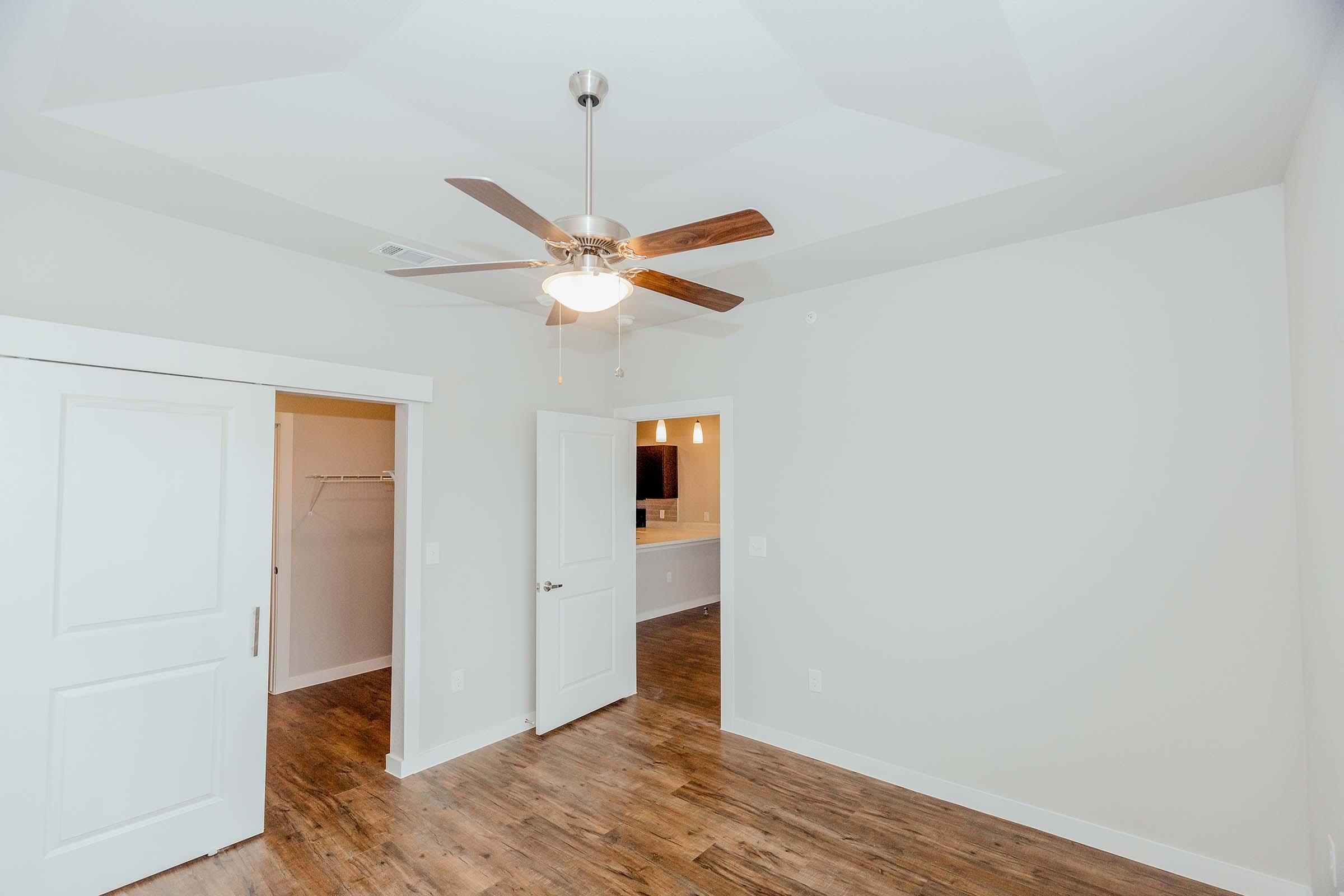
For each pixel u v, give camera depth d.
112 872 2.31
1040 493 2.80
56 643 2.22
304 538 4.65
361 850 2.58
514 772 3.27
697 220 2.97
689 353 4.17
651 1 1.83
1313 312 1.91
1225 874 2.34
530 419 3.99
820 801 2.99
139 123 2.04
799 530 3.59
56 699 2.22
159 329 2.54
